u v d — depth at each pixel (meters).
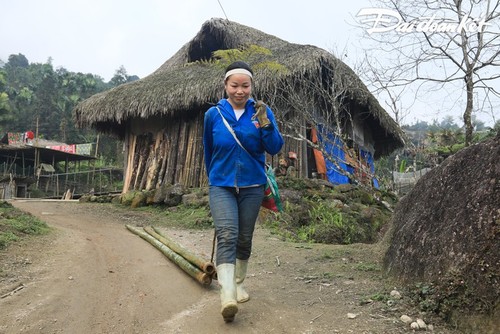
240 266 3.08
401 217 4.01
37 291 3.24
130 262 4.36
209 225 7.38
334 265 4.24
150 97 10.78
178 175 11.03
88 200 11.77
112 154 46.56
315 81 9.77
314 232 7.02
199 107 11.01
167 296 3.32
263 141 2.86
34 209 9.20
